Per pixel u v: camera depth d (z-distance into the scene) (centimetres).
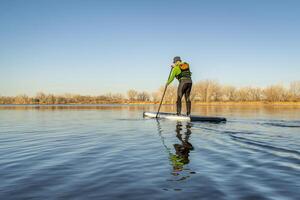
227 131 823
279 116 1576
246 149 532
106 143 639
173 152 519
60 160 461
